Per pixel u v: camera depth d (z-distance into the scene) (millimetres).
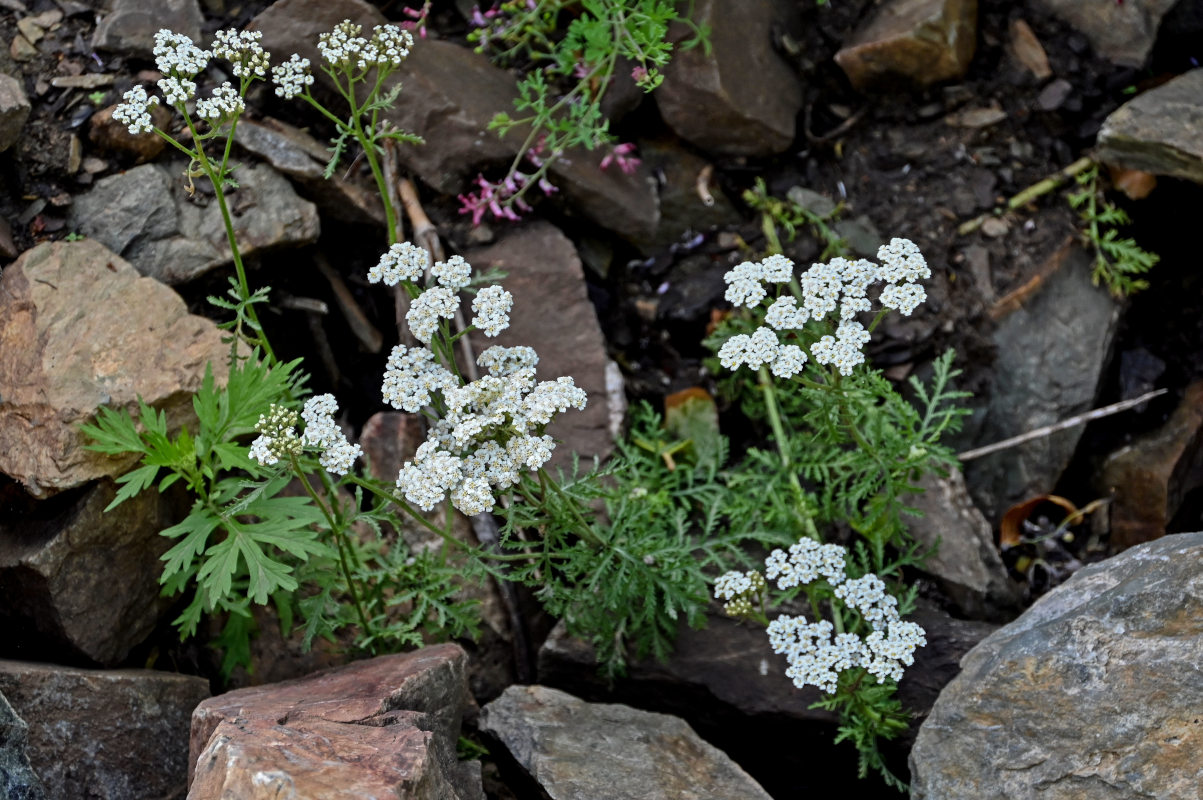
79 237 1087
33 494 1014
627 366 1174
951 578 1097
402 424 1107
